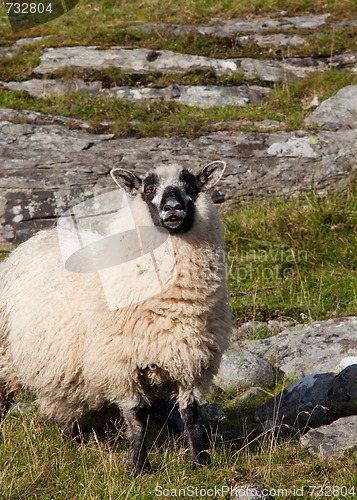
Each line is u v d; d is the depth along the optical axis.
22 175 30.88
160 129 35.31
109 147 33.47
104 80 40.25
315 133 34.12
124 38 45.06
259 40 43.97
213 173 16.14
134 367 14.35
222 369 20.23
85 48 43.38
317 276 25.59
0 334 16.59
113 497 12.88
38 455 15.02
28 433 16.08
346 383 16.30
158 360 14.16
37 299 15.62
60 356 14.96
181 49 43.34
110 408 16.92
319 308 23.86
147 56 42.03
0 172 31.05
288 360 20.91
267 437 16.14
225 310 15.26
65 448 15.59
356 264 26.27
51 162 31.88
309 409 16.69
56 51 43.19
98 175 31.19
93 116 37.12
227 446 15.99
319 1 49.34
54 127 35.34
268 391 19.48
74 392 15.57
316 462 14.11
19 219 29.78
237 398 19.12
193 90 39.44
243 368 20.06
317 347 20.88
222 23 47.31
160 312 14.12
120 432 16.72
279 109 37.56
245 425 17.52
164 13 49.28
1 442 15.91
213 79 40.31
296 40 43.78
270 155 32.44
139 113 37.19
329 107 36.34
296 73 41.06
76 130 35.34
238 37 44.28
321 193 31.16
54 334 15.05
